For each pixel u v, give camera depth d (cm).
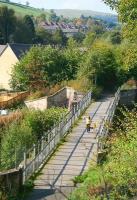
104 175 2122
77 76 6312
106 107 5022
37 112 4019
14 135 3322
